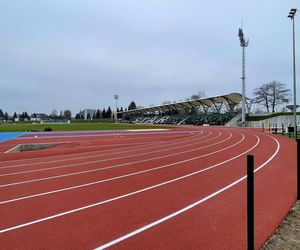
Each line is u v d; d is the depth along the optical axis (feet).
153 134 131.85
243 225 18.72
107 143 89.04
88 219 20.45
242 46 190.39
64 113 590.55
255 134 112.37
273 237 16.72
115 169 41.60
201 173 36.96
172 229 18.37
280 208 21.93
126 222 19.76
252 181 13.94
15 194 28.02
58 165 46.65
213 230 18.03
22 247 16.06
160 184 31.17
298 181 23.95
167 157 53.57
